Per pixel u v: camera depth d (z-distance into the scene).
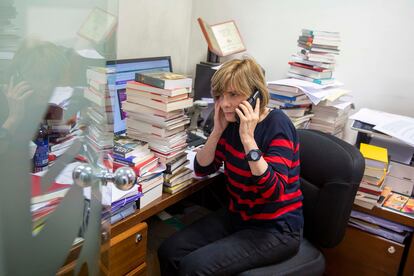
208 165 1.55
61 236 0.79
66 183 0.77
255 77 1.35
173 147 1.49
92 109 0.84
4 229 0.64
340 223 1.46
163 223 1.88
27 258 0.70
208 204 2.09
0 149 0.59
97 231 0.96
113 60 0.90
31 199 0.68
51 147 0.71
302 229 1.46
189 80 1.50
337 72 2.05
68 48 0.71
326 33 1.86
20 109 0.62
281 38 2.16
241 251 1.34
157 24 2.13
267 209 1.40
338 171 1.44
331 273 1.81
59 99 0.71
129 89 1.49
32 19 0.61
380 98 1.98
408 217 1.60
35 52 0.63
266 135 1.39
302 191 1.56
